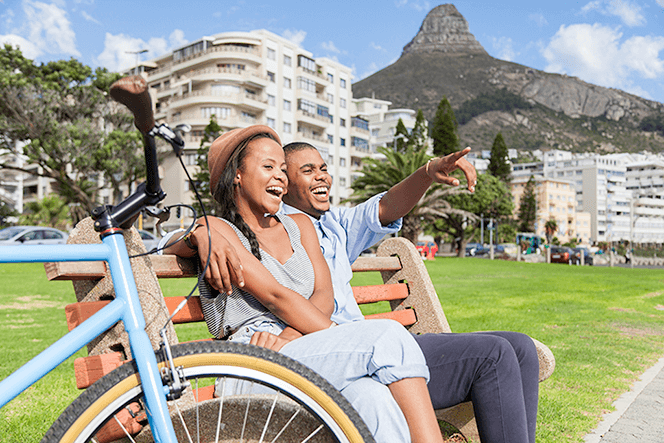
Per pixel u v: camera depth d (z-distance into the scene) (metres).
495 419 1.80
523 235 68.19
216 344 1.37
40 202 50.41
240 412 1.61
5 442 2.81
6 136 37.06
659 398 4.00
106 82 38.97
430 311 2.85
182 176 52.84
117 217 1.39
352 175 71.56
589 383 4.37
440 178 2.36
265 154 1.97
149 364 1.31
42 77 38.19
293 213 2.23
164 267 1.85
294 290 1.96
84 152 37.69
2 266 21.44
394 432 1.54
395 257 2.97
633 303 11.57
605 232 131.75
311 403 1.41
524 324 7.78
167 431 1.28
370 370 1.62
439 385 1.88
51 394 3.81
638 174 143.50
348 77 72.19
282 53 62.50
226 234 1.85
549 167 142.62
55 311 9.32
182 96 58.94
